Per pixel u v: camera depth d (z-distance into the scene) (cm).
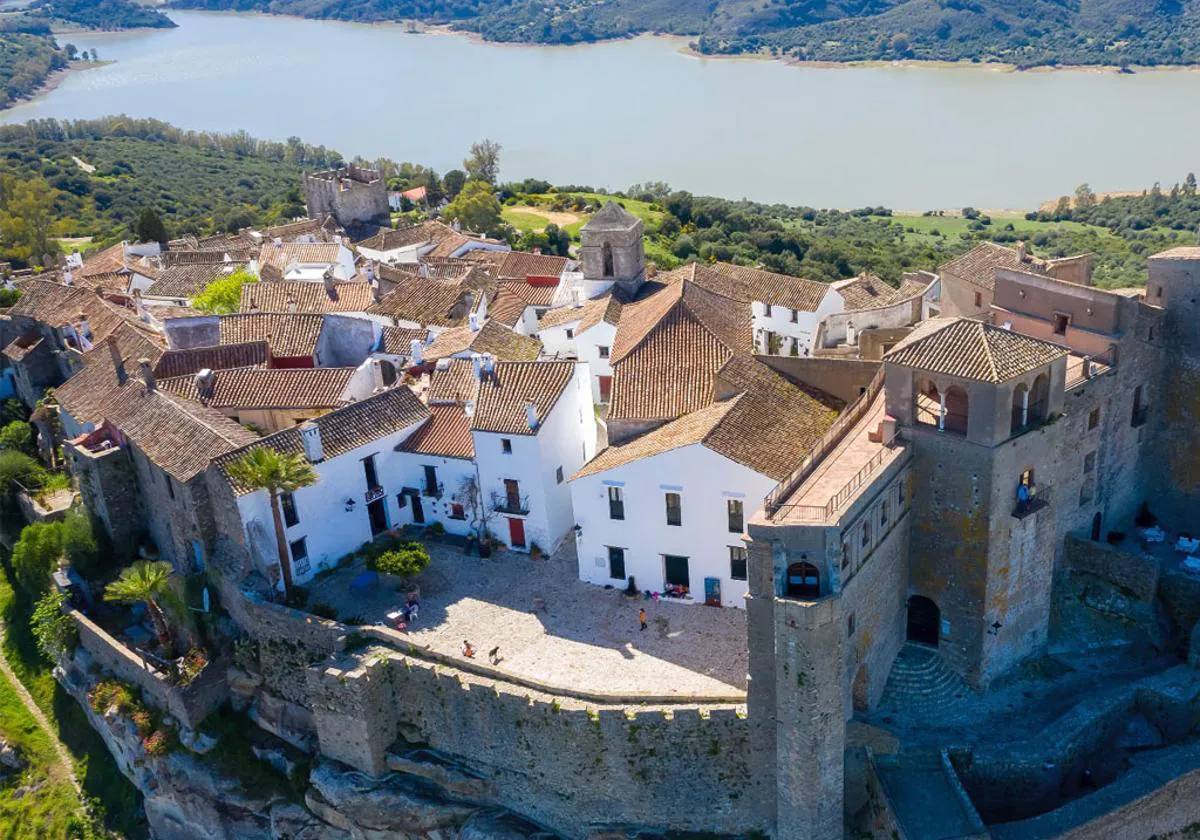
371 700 6006
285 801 6450
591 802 5719
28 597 8619
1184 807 5309
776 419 6400
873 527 5262
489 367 7262
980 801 5391
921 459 5578
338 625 6256
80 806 7362
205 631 6981
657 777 5556
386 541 7144
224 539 6812
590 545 6600
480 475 7006
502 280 11462
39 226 16725
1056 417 5562
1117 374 6238
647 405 6919
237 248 14262
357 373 7981
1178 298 6356
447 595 6681
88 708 7575
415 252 14112
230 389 7856
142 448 7162
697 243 16412
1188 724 5519
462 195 17450
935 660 5866
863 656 5394
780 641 4928
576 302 10138
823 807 5200
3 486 8788
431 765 6044
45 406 9269
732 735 5369
